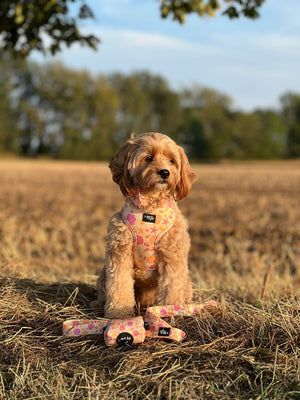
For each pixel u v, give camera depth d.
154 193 1.23
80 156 19.72
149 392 0.97
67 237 2.81
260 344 1.09
